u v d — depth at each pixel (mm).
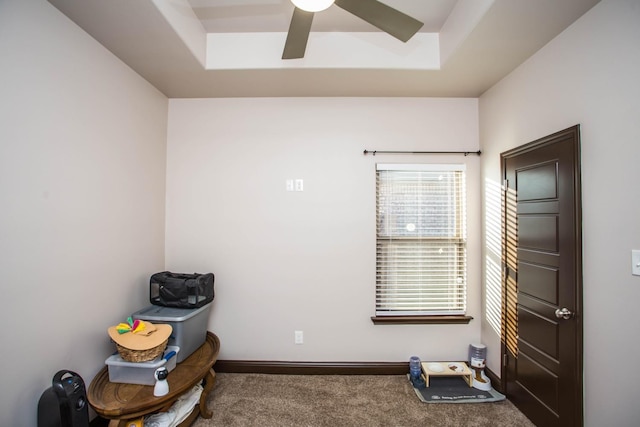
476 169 2506
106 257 1812
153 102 2330
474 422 1876
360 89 2391
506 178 2131
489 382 2242
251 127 2535
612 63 1352
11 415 1248
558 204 1645
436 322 2436
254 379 2352
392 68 2061
